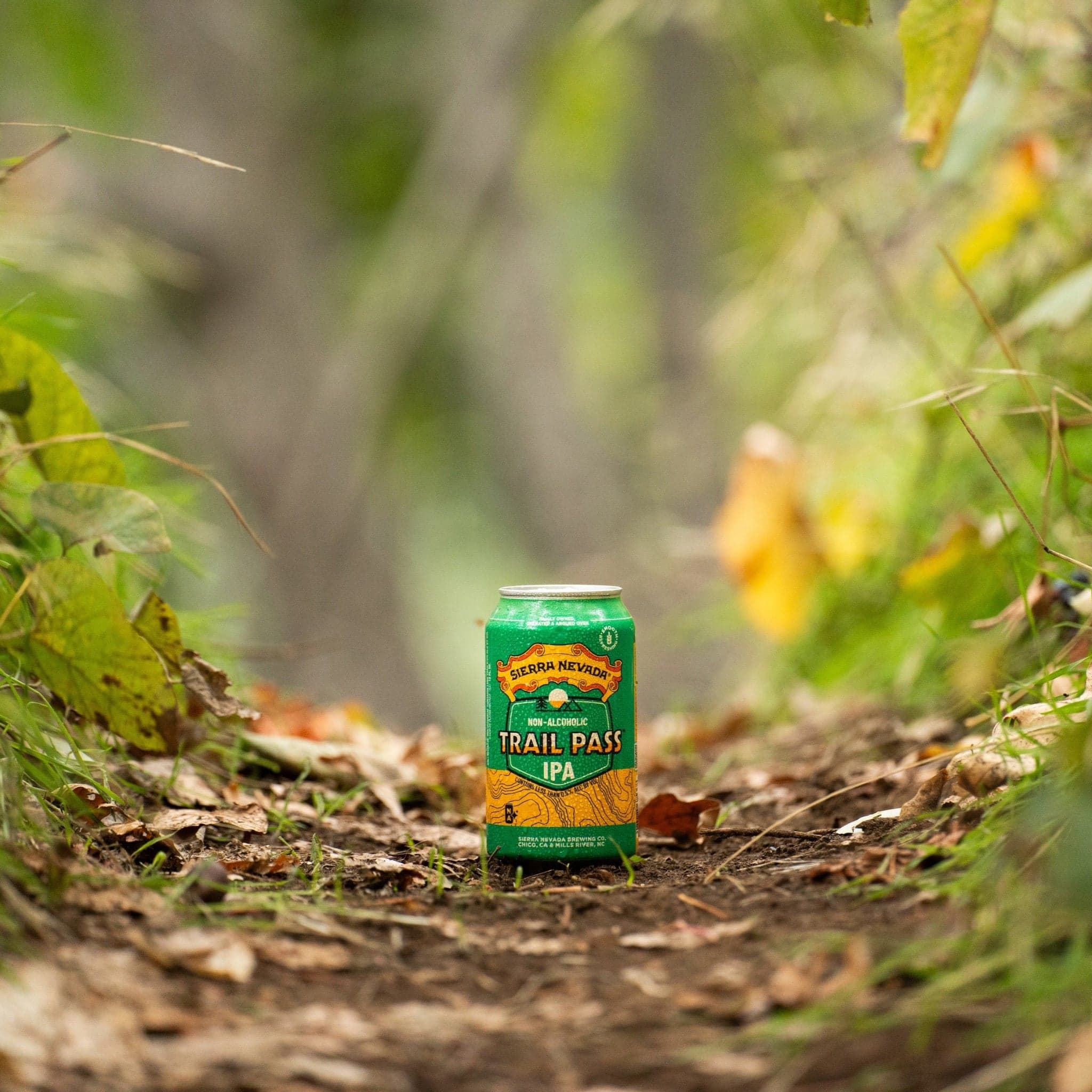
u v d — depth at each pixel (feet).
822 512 19.13
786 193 20.72
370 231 43.62
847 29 18.24
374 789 12.18
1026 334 15.10
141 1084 5.80
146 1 36.24
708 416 35.63
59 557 10.55
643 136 44.27
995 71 14.73
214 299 37.68
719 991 6.80
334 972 7.23
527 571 48.01
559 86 44.42
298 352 38.50
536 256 45.14
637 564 31.68
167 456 10.03
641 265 45.11
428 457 51.42
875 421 19.01
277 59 37.86
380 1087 5.86
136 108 37.60
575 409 45.57
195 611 14.61
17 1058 5.83
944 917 7.30
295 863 9.57
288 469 38.70
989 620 12.84
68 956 6.86
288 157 38.29
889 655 17.24
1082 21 15.56
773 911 8.04
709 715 20.93
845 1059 5.98
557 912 8.39
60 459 10.64
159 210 35.78
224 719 11.47
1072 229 15.94
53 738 10.59
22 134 34.47
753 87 20.71
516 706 9.61
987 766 9.25
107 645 9.77
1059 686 11.05
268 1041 6.25
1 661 10.45
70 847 8.20
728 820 11.55
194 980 6.93
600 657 9.60
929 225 18.84
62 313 17.12
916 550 17.52
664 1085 5.89
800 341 22.16
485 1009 6.76
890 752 13.34
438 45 39.24
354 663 41.73
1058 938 6.74
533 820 9.55
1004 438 16.05
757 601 19.33
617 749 9.68
